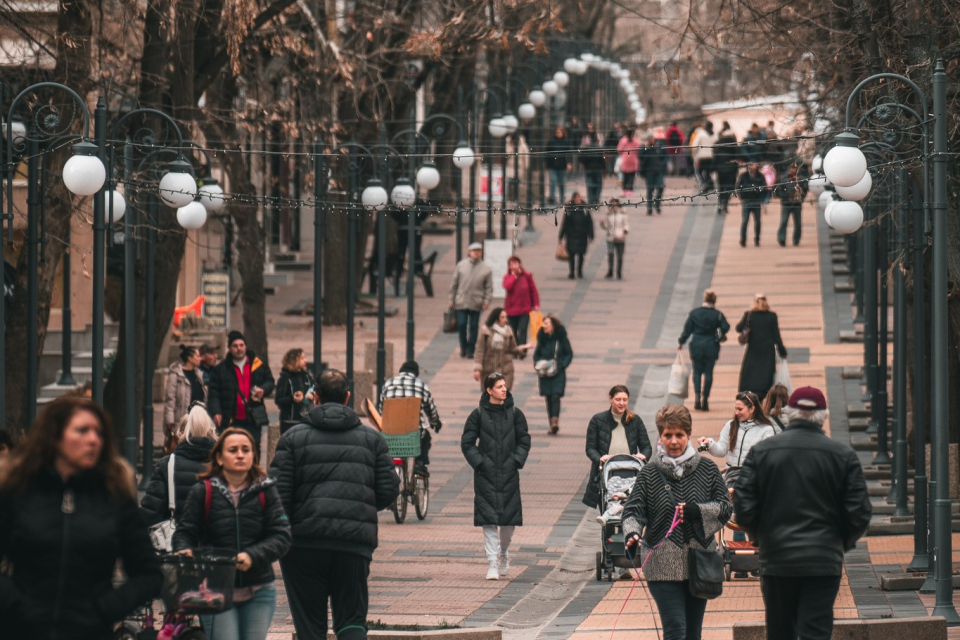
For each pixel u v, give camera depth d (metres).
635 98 162.88
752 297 99.06
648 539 26.72
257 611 24.67
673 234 125.81
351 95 88.50
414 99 99.50
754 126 116.25
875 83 45.97
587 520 53.16
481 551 48.22
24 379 52.38
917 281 42.88
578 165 155.62
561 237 108.62
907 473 55.06
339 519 26.55
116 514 18.05
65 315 70.38
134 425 48.25
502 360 68.38
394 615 38.06
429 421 53.72
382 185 64.94
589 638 34.09
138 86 60.47
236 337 56.81
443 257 121.75
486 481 43.31
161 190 45.22
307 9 77.69
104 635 17.80
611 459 42.69
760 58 66.94
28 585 17.52
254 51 71.38
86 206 58.12
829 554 23.98
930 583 38.56
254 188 76.62
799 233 116.44
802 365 79.69
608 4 173.25
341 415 27.22
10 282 54.44
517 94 123.38
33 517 17.58
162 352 80.06
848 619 32.38
